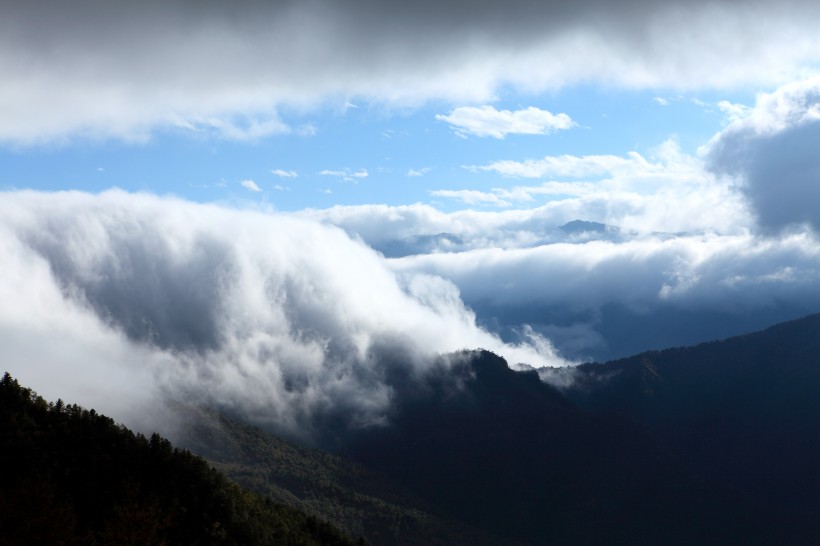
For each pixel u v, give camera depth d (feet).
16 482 434.30
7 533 394.73
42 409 499.92
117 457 492.95
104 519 444.96
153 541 449.06
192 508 490.49
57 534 408.87
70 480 463.01
